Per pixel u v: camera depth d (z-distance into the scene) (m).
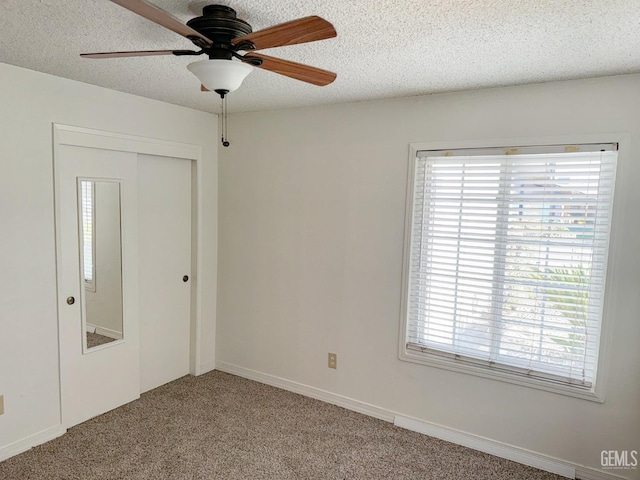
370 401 3.22
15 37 1.96
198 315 3.81
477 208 2.75
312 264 3.40
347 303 3.26
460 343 2.88
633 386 2.37
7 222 2.48
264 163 3.58
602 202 2.41
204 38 1.49
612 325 2.39
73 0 1.56
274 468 2.56
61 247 2.76
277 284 3.59
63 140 2.71
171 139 3.42
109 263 3.12
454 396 2.89
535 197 2.58
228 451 2.72
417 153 2.90
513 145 2.60
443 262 2.90
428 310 2.97
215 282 3.94
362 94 2.88
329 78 1.86
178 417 3.12
